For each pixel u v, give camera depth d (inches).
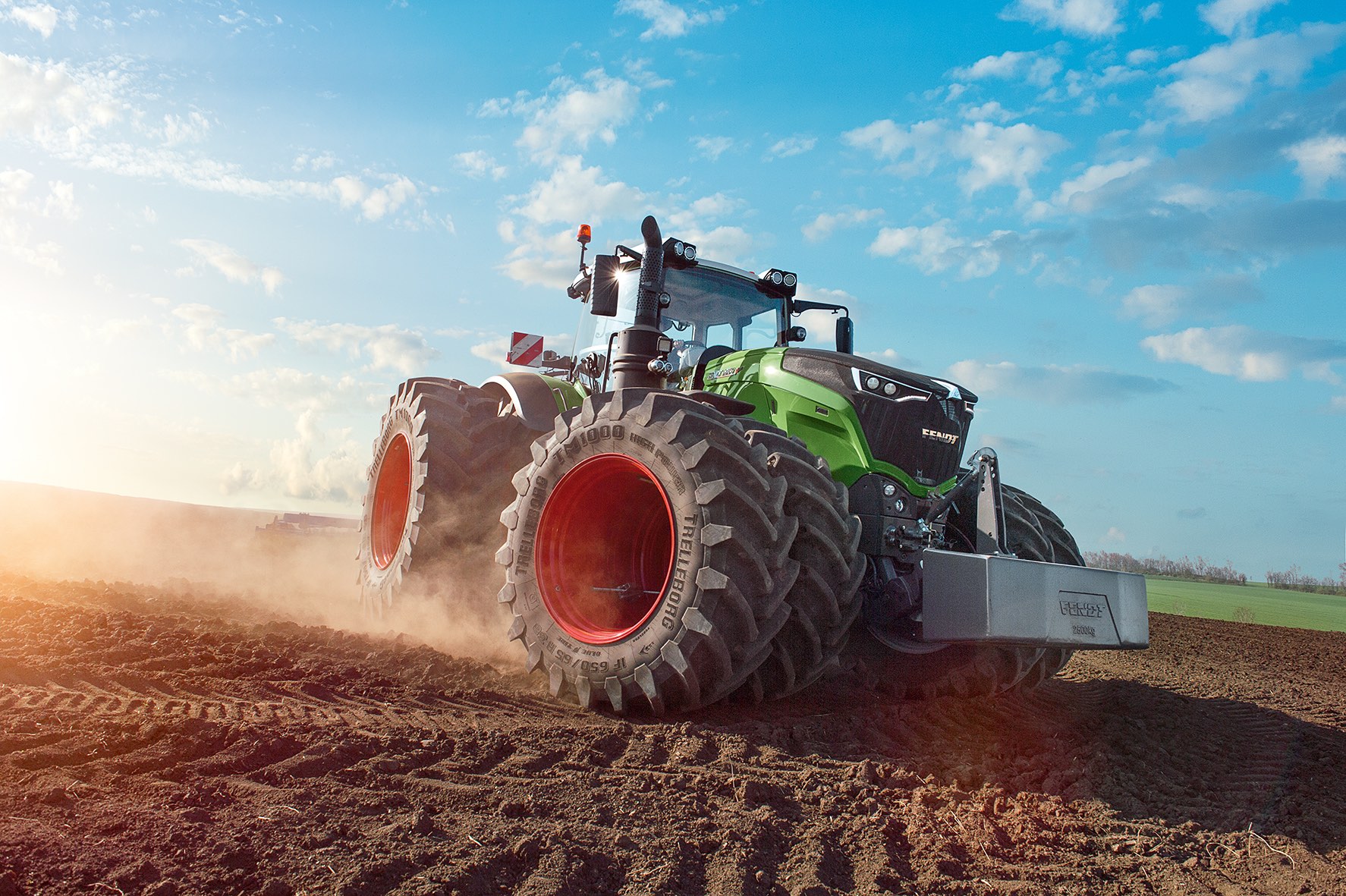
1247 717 176.6
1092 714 167.3
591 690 131.2
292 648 150.6
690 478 127.4
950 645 163.5
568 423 153.9
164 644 141.3
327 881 65.3
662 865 75.9
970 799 105.5
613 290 175.9
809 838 86.8
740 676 125.4
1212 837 102.1
